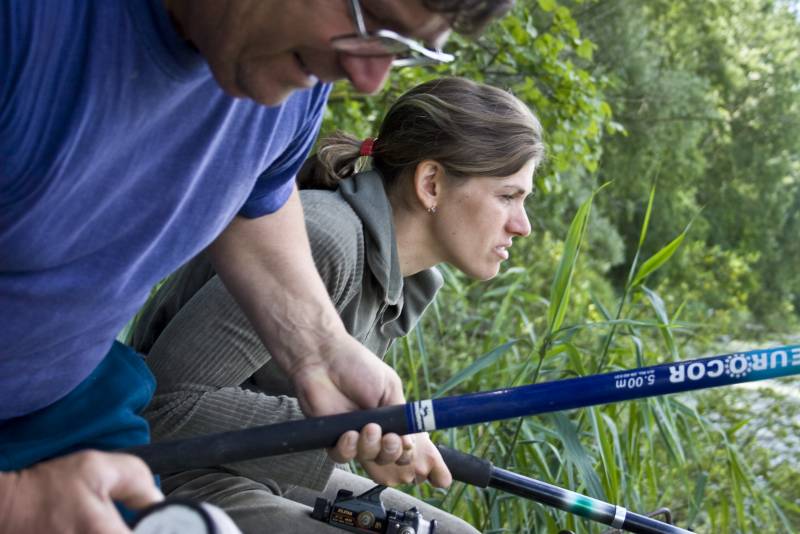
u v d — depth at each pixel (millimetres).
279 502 2377
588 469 3305
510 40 6469
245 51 1484
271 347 2121
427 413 1956
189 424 2312
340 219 2447
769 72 19719
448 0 1419
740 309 16609
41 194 1511
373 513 2350
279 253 2139
